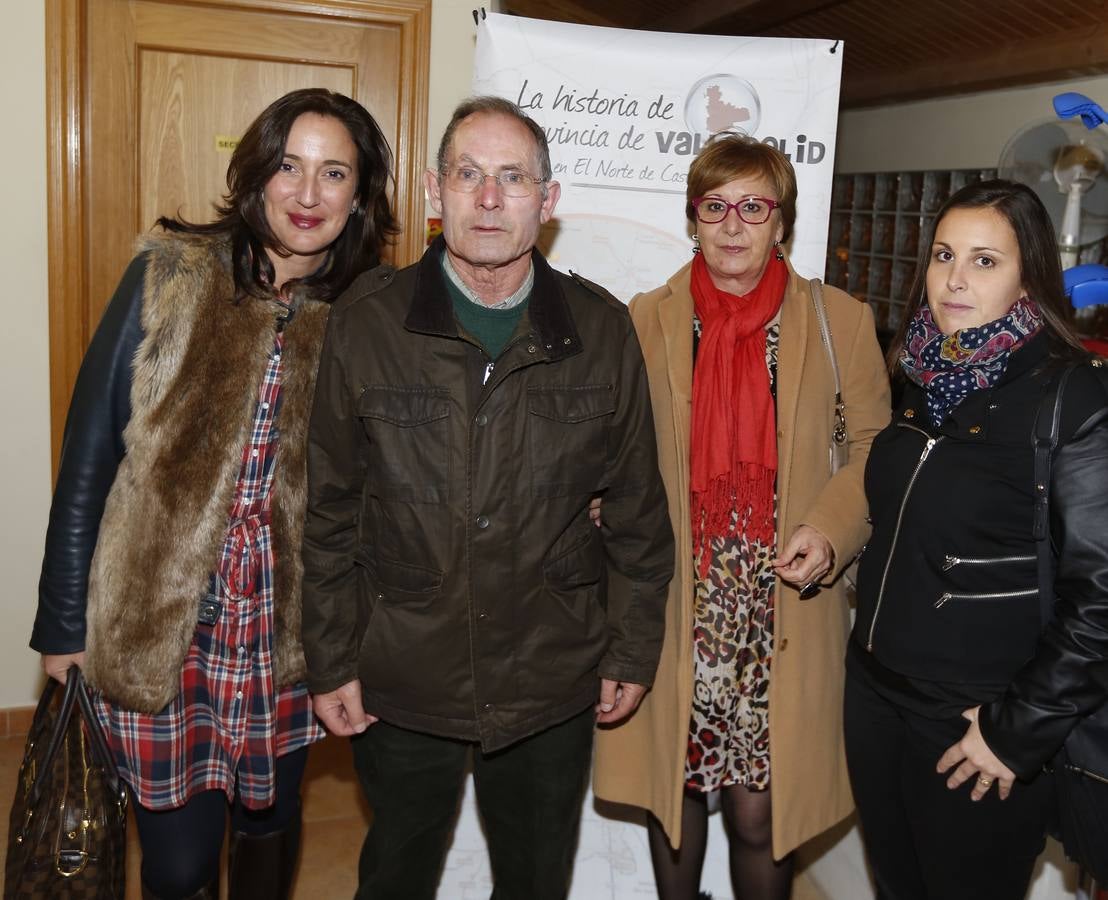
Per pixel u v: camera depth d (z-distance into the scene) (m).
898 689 1.60
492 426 1.58
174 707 1.67
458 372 1.58
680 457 1.86
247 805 1.76
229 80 3.05
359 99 3.10
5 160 2.92
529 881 1.82
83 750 1.66
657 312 1.94
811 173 2.22
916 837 1.65
